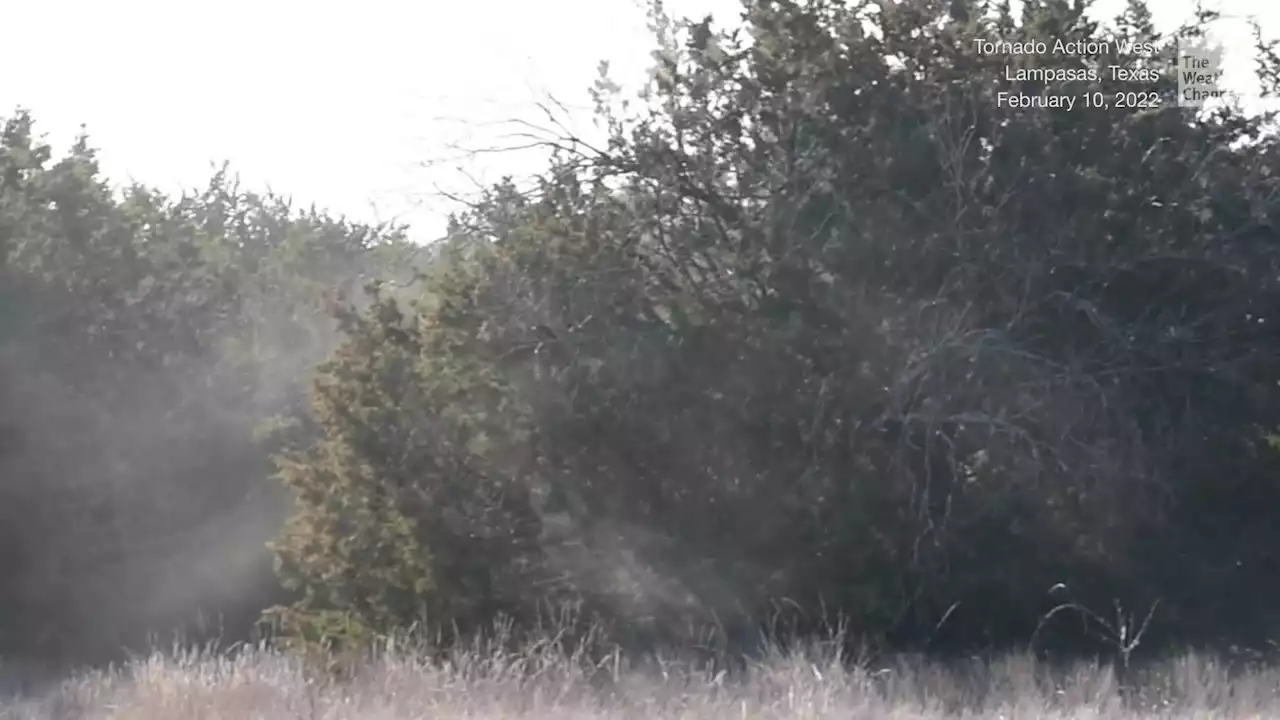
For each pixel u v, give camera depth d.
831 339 26.88
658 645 26.16
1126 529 27.84
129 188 51.00
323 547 28.05
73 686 24.61
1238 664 25.81
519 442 27.00
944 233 27.12
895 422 26.69
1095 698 20.58
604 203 29.03
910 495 26.42
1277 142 30.34
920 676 23.19
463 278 27.89
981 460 26.94
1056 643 27.77
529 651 22.44
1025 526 27.14
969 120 28.16
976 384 26.98
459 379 27.58
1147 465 28.16
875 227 27.17
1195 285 28.45
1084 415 27.62
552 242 27.81
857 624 26.47
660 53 29.33
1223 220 28.95
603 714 19.52
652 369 26.41
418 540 26.81
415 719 19.20
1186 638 28.52
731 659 25.31
